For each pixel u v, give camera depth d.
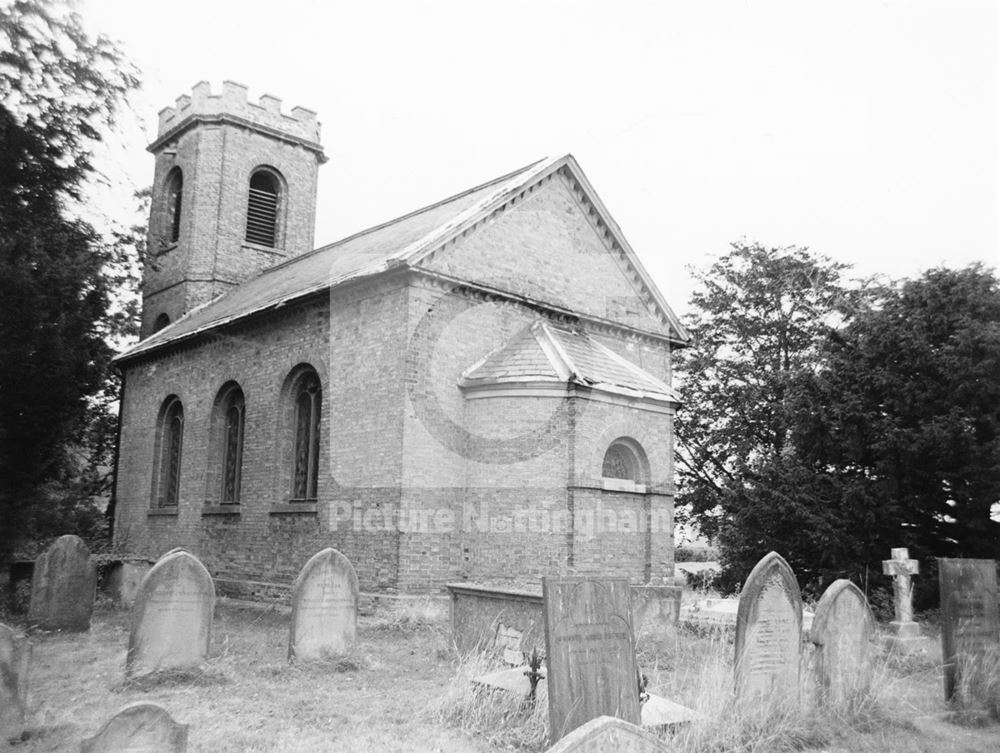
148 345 24.59
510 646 10.51
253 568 18.88
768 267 28.30
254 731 7.65
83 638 13.09
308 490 18.09
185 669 9.70
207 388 21.62
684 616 14.70
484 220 17.64
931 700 9.70
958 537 18.59
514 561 15.73
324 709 8.48
